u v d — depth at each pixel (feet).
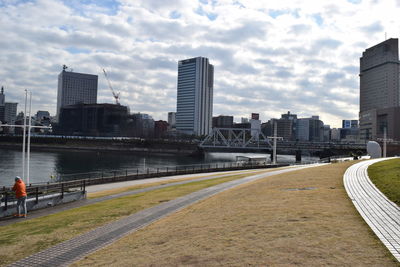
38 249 40.73
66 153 496.64
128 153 542.57
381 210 44.70
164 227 45.27
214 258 29.58
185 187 99.30
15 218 63.67
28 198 74.43
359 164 126.00
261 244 32.19
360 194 57.77
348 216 41.37
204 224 43.21
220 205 58.03
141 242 38.45
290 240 32.73
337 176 88.22
